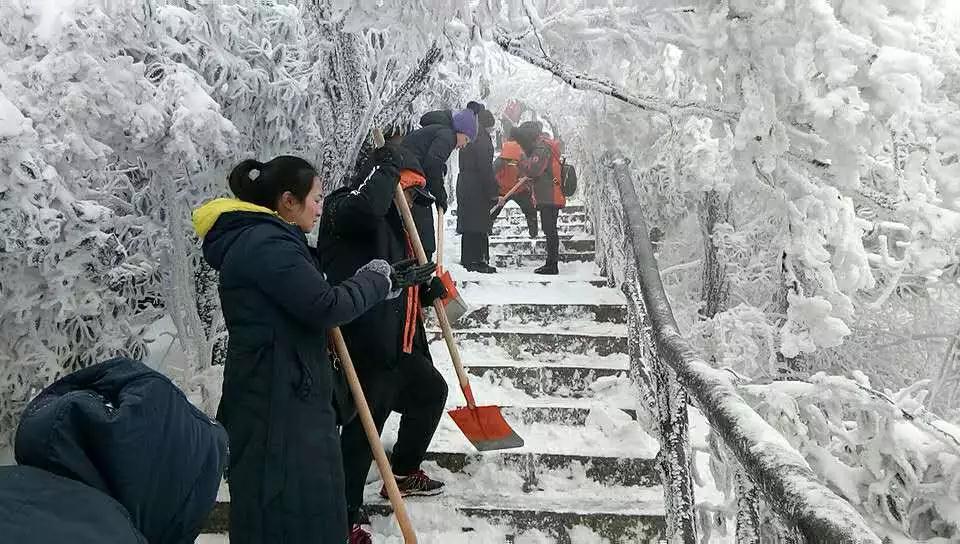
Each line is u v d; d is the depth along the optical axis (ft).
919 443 6.61
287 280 6.11
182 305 11.18
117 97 8.15
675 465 7.01
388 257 8.61
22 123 7.24
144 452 2.66
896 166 6.79
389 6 8.13
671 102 7.38
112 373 2.90
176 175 9.95
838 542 3.09
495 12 8.28
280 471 6.15
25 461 2.61
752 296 14.49
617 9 7.91
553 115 20.47
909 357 12.66
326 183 11.60
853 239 6.81
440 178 11.12
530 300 14.30
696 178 12.03
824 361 13.01
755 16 6.31
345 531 6.54
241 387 6.26
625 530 8.70
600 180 16.60
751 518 4.76
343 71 11.32
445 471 9.90
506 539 8.80
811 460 7.07
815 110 6.17
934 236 6.59
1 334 8.72
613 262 15.60
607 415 10.69
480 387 12.03
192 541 2.95
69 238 8.16
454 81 19.19
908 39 6.09
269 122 11.16
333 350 7.98
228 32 10.41
